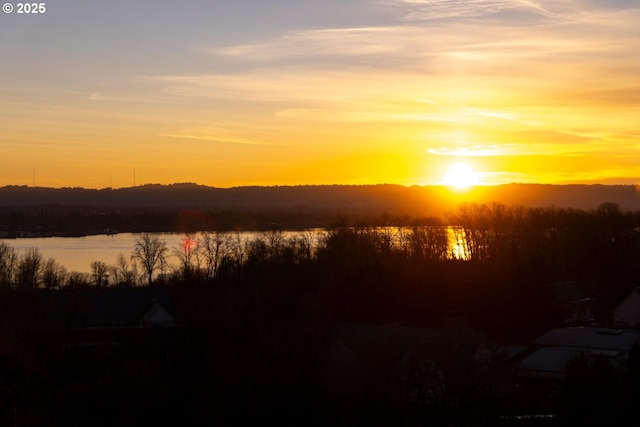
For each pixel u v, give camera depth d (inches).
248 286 3358.8
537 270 3599.9
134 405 1953.7
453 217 7057.1
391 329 2461.9
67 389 2082.9
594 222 5639.8
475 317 3161.9
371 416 1999.3
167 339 2650.1
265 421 1962.4
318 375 2084.2
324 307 2780.5
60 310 3019.2
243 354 2124.8
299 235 7258.9
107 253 7342.5
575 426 1947.6
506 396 2110.0
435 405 2042.3
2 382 2139.5
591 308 3969.0
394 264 3907.5
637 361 2033.7
